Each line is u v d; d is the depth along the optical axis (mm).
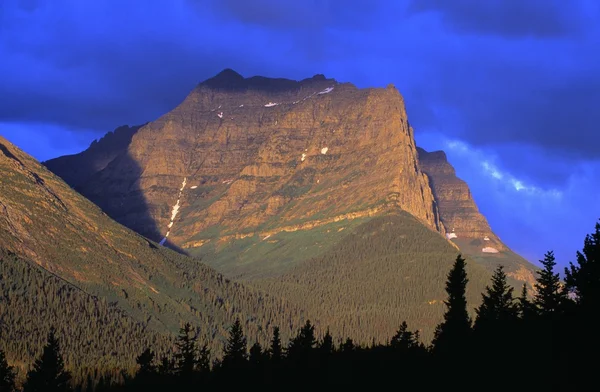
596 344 128125
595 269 131000
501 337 155625
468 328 175750
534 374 138625
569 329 134000
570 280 133500
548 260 158625
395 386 175125
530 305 160250
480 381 150625
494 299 177750
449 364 162625
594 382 127562
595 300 129875
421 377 169875
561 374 132500
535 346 142750
